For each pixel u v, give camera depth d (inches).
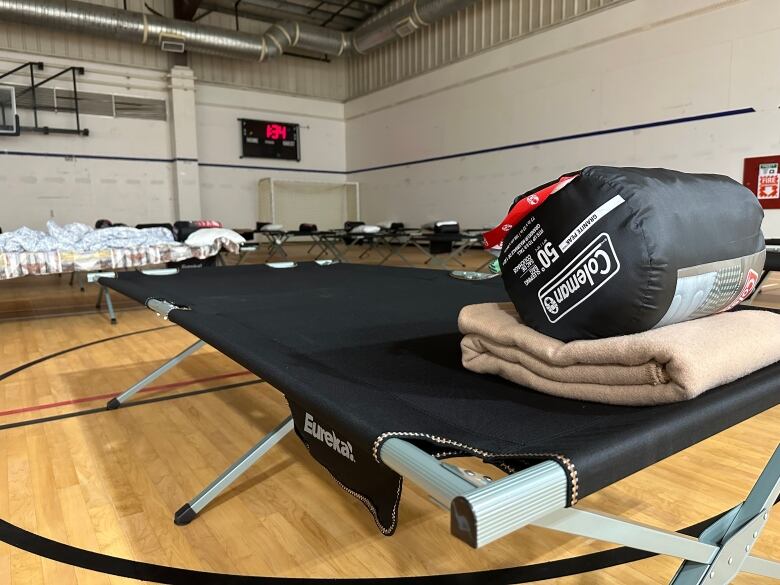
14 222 326.3
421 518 45.4
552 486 16.8
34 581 37.5
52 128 329.1
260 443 47.2
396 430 21.4
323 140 440.8
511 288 27.5
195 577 37.8
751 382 24.2
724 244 25.4
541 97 291.1
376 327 43.1
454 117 345.4
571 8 271.1
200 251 148.8
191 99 367.9
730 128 221.6
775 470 29.9
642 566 38.7
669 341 21.9
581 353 23.5
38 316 141.6
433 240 262.5
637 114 251.1
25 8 283.9
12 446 60.5
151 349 105.4
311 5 373.4
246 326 43.3
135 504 48.0
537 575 37.8
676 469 52.8
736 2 213.5
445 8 300.0
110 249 133.0
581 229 23.7
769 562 31.8
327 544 41.7
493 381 28.2
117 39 317.7
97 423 67.2
